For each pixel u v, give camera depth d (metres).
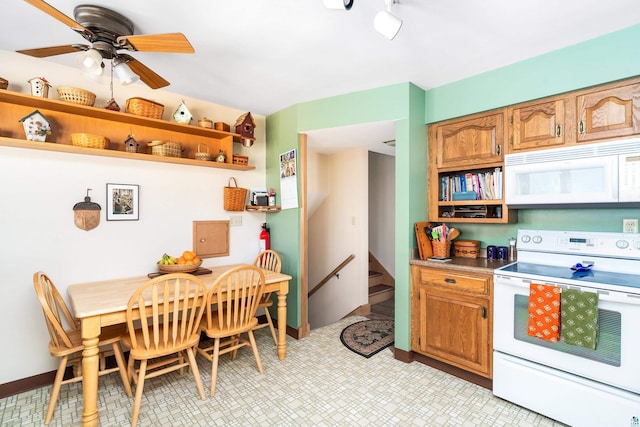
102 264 2.47
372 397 2.09
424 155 2.77
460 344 2.28
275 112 3.38
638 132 1.83
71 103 2.13
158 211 2.75
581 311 1.69
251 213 3.38
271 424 1.82
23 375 2.16
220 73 2.42
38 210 2.21
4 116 2.10
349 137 3.26
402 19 1.73
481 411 1.94
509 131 2.33
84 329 1.71
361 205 3.87
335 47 2.03
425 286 2.49
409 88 2.57
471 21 1.75
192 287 2.26
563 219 2.33
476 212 2.62
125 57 1.76
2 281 2.09
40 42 2.02
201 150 2.98
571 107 2.06
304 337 3.10
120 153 2.36
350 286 3.98
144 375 1.84
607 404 1.63
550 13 1.68
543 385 1.85
